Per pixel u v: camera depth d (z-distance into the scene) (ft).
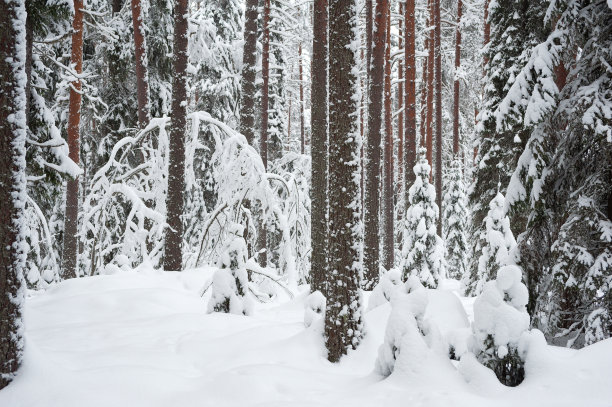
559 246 24.80
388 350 18.49
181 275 39.58
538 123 26.96
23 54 17.84
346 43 23.63
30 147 27.22
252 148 45.06
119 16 54.65
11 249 17.08
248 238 46.85
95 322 28.58
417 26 89.51
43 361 17.78
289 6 59.88
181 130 40.70
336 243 22.90
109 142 57.06
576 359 16.17
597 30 25.57
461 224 81.56
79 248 60.44
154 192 45.37
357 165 23.25
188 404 16.28
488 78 46.65
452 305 25.77
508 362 16.84
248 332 24.93
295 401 16.30
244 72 46.98
